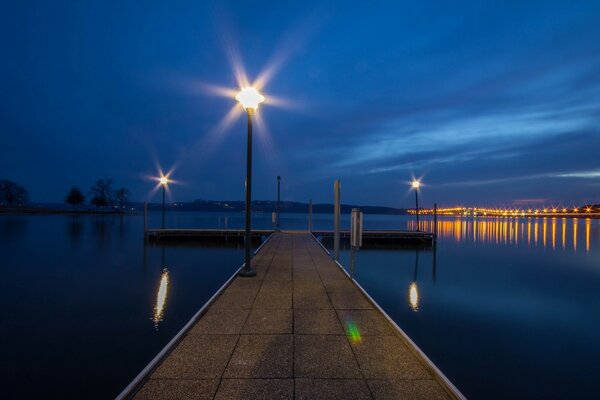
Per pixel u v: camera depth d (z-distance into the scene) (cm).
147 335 812
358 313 549
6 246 2462
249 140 846
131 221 6444
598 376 675
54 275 1512
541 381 657
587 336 878
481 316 1041
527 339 856
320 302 609
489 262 2094
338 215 979
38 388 586
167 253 2159
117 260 1892
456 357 755
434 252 2477
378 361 386
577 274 1750
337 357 395
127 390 312
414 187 3150
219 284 1345
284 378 349
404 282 1510
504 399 599
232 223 5769
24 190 9381
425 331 909
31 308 1019
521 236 4469
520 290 1391
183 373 356
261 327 485
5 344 758
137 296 1162
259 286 727
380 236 2730
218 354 400
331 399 315
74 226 4606
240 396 317
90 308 1020
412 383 343
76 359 689
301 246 1487
